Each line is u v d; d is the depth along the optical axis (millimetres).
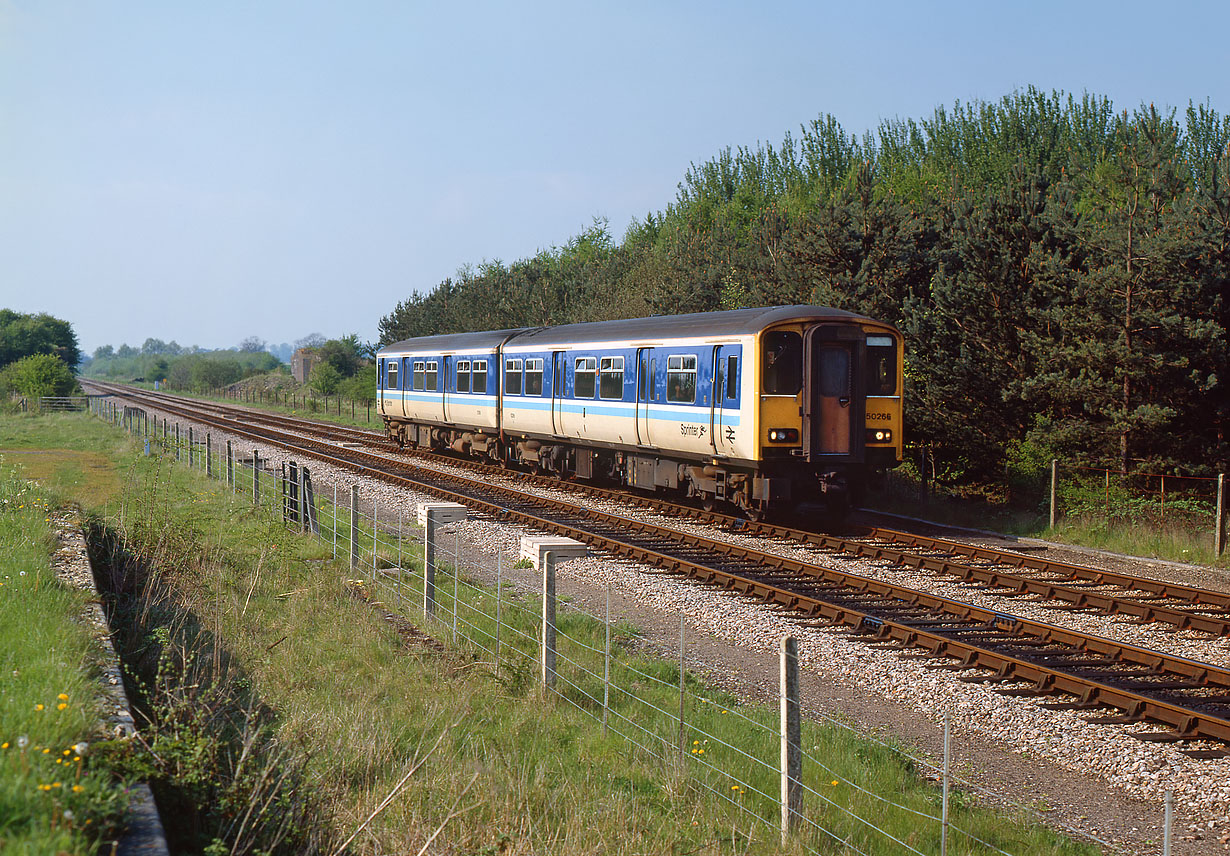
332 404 69000
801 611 12406
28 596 8977
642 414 20938
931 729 8719
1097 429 19578
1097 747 8047
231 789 5473
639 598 13242
